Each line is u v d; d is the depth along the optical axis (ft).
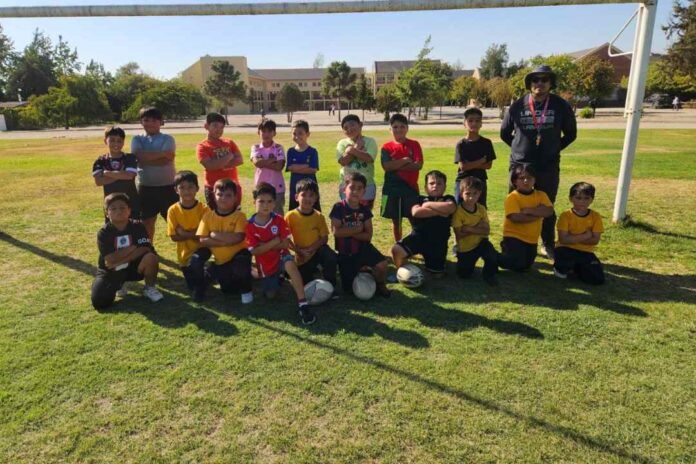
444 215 14.44
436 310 12.78
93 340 11.30
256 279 15.48
